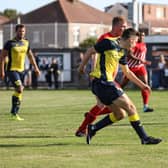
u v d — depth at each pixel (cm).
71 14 12581
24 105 2892
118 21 1487
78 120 2131
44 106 2823
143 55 2377
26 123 2042
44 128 1883
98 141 1555
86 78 4966
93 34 12706
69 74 5153
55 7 12725
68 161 1261
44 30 12488
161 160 1270
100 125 1497
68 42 12312
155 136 1653
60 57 5244
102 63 1446
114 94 1434
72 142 1538
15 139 1617
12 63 2209
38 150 1402
